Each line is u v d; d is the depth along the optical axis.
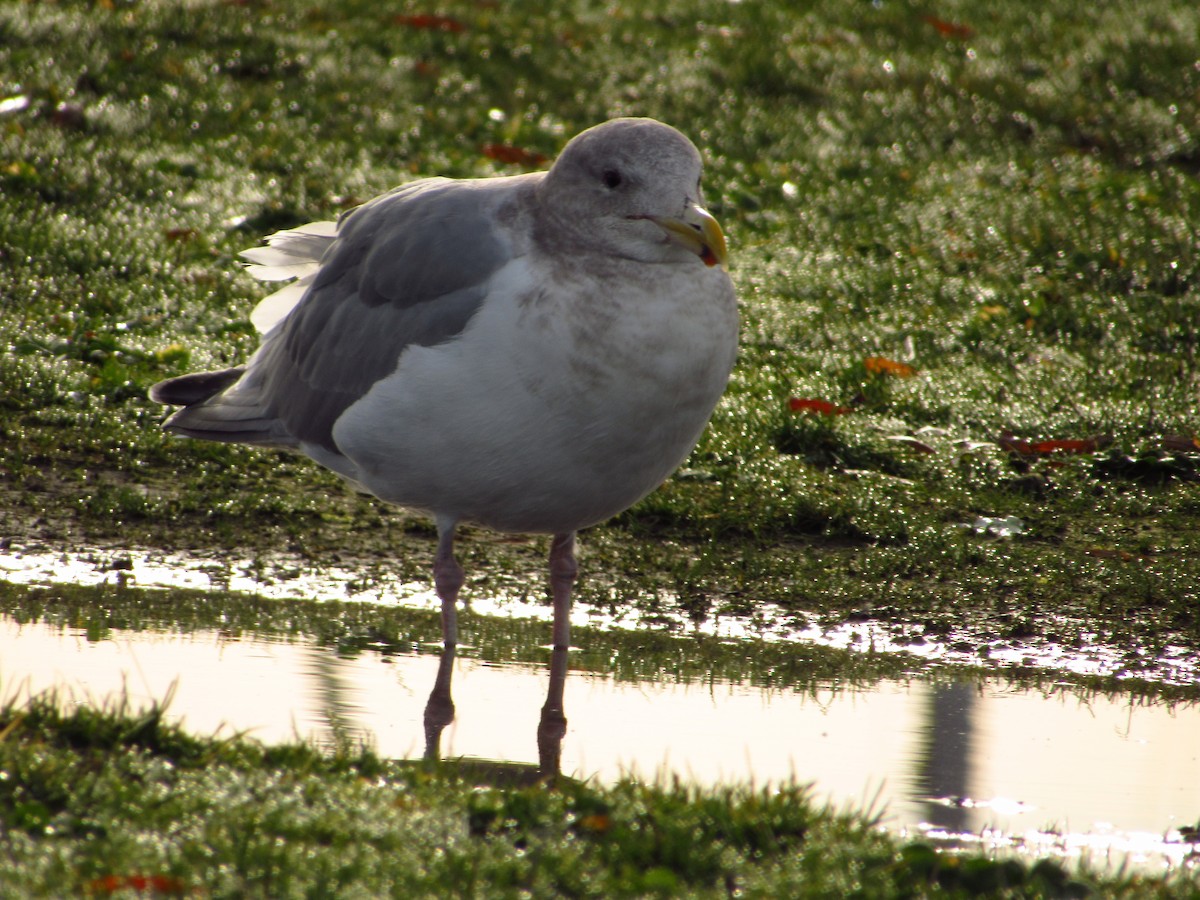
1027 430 13.55
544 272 8.20
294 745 7.11
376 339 8.76
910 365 14.98
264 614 9.95
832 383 14.39
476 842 6.03
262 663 8.98
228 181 18.42
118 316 14.62
